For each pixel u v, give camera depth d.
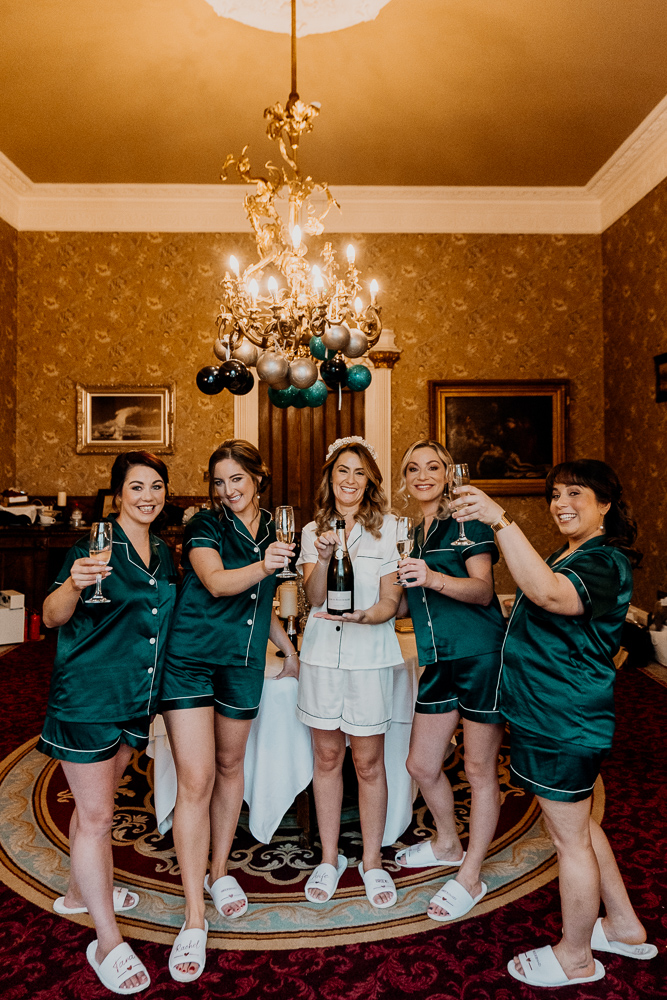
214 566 2.08
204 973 1.89
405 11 4.11
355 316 3.52
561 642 1.72
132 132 5.60
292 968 1.91
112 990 1.80
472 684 2.12
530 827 2.75
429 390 6.90
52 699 1.82
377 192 6.74
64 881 2.36
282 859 2.54
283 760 2.48
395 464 6.94
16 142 5.79
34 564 6.34
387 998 1.79
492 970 1.89
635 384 6.26
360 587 2.27
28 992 1.81
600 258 6.97
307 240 6.90
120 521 1.98
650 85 4.93
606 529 1.85
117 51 4.49
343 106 5.17
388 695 2.24
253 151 5.93
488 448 6.91
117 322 6.95
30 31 4.28
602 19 4.19
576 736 1.68
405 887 2.32
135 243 6.93
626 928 1.94
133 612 1.87
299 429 7.04
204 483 6.94
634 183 6.18
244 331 3.39
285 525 1.98
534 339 6.98
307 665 2.25
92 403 6.93
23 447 6.97
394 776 2.59
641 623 5.82
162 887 2.34
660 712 4.11
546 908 2.19
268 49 4.46
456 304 6.95
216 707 2.17
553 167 6.28
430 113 5.29
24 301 6.93
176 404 6.95
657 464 5.89
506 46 4.45
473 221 6.94
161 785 2.57
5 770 3.31
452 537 2.24
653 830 2.70
